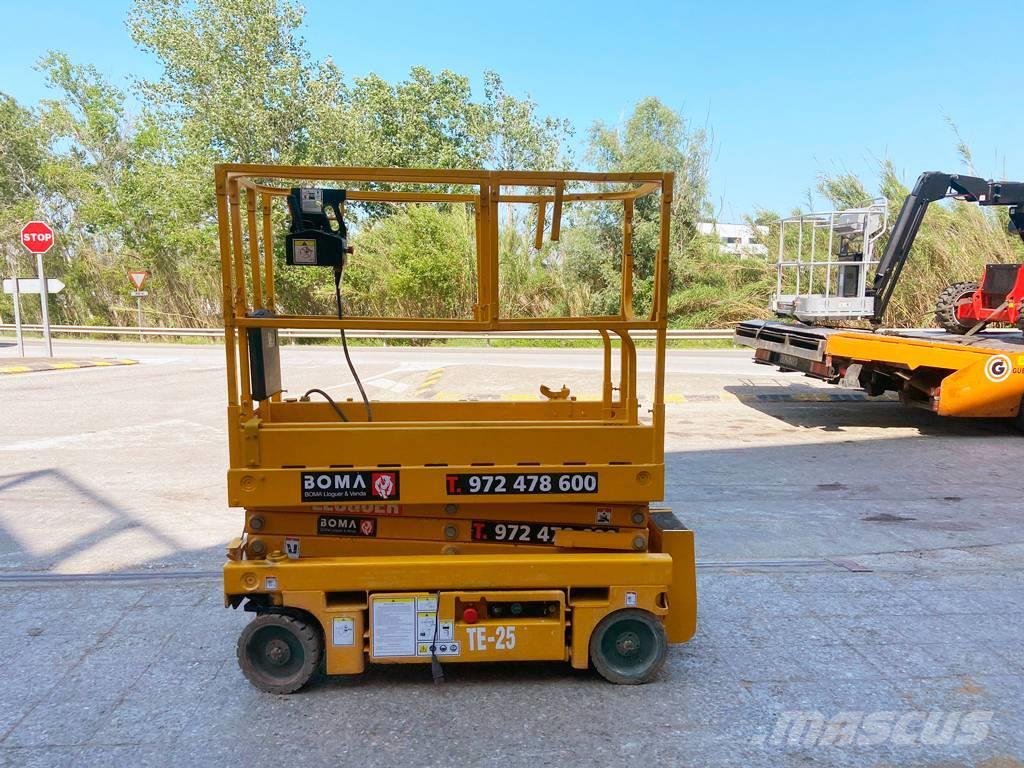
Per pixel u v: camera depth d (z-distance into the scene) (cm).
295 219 305
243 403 320
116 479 683
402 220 2445
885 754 280
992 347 859
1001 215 2022
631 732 294
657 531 345
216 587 441
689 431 919
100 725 298
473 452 314
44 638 376
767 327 1074
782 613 407
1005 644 371
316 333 2269
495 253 303
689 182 2489
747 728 297
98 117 3131
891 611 410
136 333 2478
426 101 2855
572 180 299
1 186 3103
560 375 1366
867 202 1741
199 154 2538
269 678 320
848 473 721
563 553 327
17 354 1808
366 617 319
